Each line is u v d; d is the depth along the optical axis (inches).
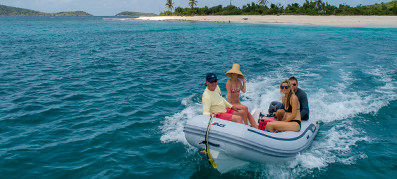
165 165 154.0
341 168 148.4
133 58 544.4
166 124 211.0
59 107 249.0
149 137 188.5
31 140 182.4
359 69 392.5
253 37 1021.2
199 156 164.6
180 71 418.6
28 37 1031.0
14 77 370.6
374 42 791.7
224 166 150.2
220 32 1325.0
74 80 354.9
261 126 180.5
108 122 214.1
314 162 154.8
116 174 143.6
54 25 2206.0
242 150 139.8
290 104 165.5
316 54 558.3
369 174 142.2
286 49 655.8
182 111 239.8
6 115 227.6
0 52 616.4
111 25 2210.9
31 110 240.5
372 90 284.0
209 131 146.1
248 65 456.8
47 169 147.7
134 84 334.6
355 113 224.2
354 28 1480.1
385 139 180.2
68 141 181.5
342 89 288.2
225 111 168.7
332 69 395.5
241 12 3521.2
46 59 526.0
